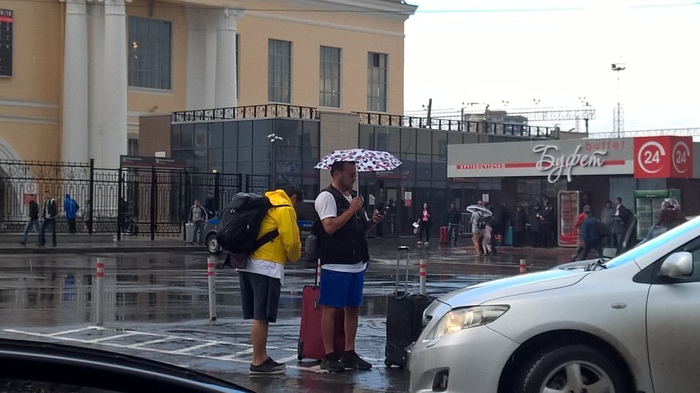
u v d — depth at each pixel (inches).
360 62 2512.3
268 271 382.3
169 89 2174.0
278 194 389.1
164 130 1878.7
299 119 1749.5
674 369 268.8
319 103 2431.1
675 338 268.7
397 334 402.9
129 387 117.5
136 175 1617.9
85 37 2006.6
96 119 2028.8
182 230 1630.2
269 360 392.2
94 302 664.4
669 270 266.2
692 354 267.9
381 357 441.7
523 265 613.9
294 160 1740.9
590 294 274.8
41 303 652.7
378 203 1835.6
